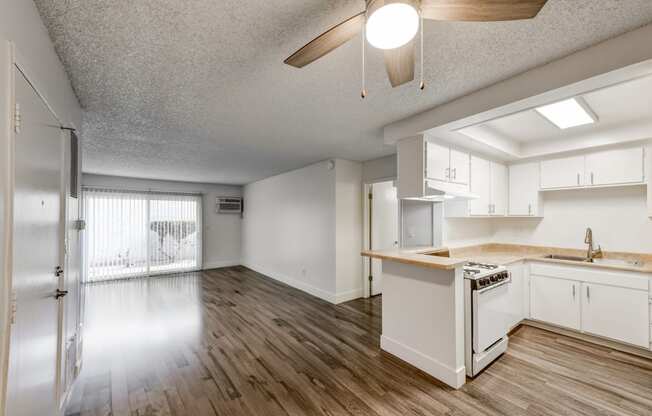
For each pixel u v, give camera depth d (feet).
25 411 4.01
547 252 12.66
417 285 8.11
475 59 5.68
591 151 10.88
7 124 3.42
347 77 6.37
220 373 7.82
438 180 9.42
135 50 5.33
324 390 7.04
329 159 14.79
